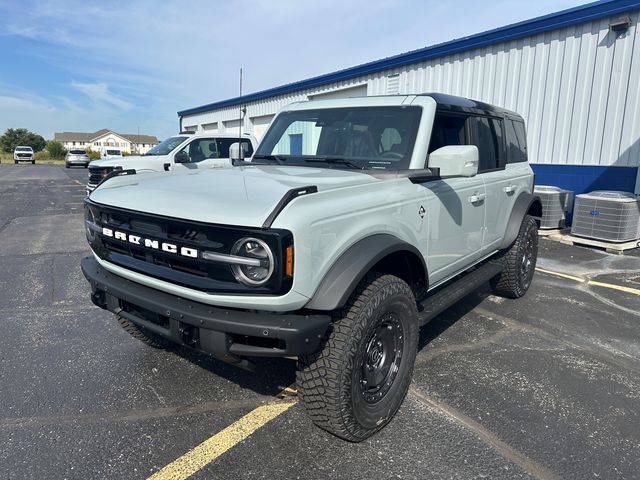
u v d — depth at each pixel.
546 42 10.11
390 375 2.91
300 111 4.09
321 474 2.47
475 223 4.10
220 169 3.50
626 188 9.21
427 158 3.35
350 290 2.40
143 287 2.77
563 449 2.70
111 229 2.84
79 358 3.77
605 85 9.30
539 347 4.12
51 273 6.31
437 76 12.54
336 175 3.08
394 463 2.56
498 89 11.12
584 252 8.04
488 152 4.45
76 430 2.82
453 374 3.59
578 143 9.82
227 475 2.45
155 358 3.78
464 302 5.33
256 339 2.43
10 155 81.44
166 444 2.71
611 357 3.95
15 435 2.76
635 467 2.56
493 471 2.51
